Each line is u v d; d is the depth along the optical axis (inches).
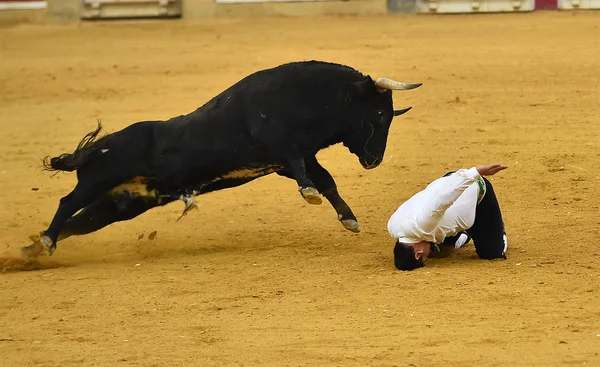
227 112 767.1
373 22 2278.5
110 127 1421.0
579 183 983.6
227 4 2487.7
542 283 657.6
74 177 1194.6
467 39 1961.1
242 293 690.8
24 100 1665.8
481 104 1405.0
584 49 1781.5
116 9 2529.5
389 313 620.4
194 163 773.9
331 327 604.4
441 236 699.4
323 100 752.3
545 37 1935.3
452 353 548.1
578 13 2247.8
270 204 995.9
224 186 802.8
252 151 764.0
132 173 782.5
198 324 629.9
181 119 787.4
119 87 1717.5
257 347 579.8
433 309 621.6
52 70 1915.6
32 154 1309.1
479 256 727.1
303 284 700.7
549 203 911.0
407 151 1184.2
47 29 2432.3
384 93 755.4
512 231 810.2
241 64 1841.8
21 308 693.3
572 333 567.8
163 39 2194.9
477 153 1146.0
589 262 703.1
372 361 545.3
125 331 626.8
